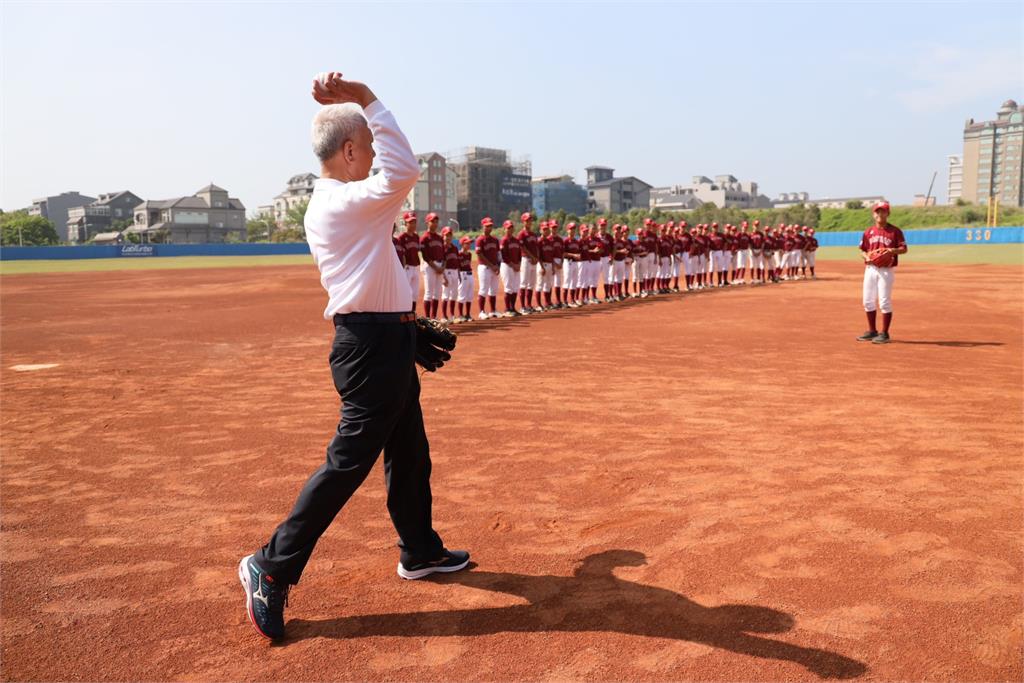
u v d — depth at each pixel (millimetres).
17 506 4203
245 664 2592
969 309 15148
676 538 3604
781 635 2705
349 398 2787
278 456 5137
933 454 4953
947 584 3080
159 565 3424
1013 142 125625
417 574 3232
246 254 60562
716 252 23938
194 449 5348
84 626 2869
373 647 2691
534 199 132375
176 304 19109
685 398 6906
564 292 17734
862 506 3977
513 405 6645
